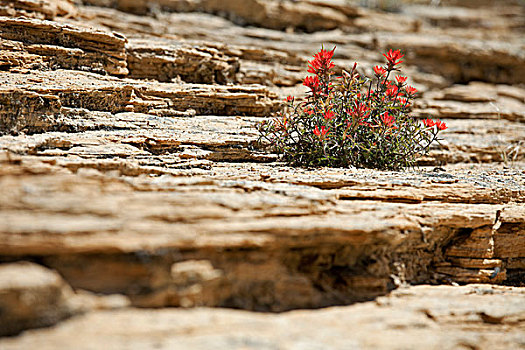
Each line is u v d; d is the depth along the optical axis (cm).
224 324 294
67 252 279
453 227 409
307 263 351
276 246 326
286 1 1026
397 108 547
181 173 424
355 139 533
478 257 407
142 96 577
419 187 430
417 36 1077
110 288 288
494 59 1061
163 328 280
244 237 314
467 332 325
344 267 366
